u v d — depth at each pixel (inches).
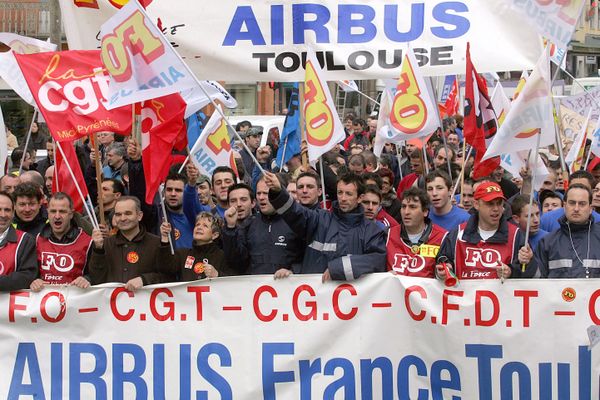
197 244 281.3
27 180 335.6
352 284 261.6
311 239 276.2
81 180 319.6
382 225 290.0
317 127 316.8
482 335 254.8
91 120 287.0
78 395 269.9
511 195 406.0
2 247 274.1
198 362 266.4
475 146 353.4
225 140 377.4
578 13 269.0
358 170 399.2
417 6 326.6
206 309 265.9
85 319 269.3
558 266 267.4
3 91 788.0
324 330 262.5
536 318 252.7
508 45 321.7
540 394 253.0
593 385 250.5
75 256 279.7
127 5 269.4
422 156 431.8
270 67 332.2
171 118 285.9
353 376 261.7
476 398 255.3
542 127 265.3
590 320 250.4
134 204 276.2
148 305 267.7
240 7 332.5
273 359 264.1
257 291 264.4
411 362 259.4
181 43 335.3
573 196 265.1
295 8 329.7
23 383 270.7
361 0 327.9
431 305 257.8
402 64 325.4
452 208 315.0
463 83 700.7
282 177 368.2
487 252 259.3
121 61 272.2
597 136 398.6
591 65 1407.5
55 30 673.6
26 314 269.7
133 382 268.5
